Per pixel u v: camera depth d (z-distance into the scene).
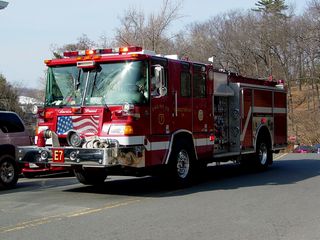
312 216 8.67
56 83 11.53
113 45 36.44
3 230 7.61
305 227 7.81
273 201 10.21
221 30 58.94
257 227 7.80
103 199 10.53
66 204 9.91
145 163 10.81
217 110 14.20
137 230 7.56
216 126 14.09
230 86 14.70
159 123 11.24
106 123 10.62
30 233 7.39
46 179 15.18
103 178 12.89
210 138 13.31
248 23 58.94
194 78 12.70
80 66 11.15
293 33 55.53
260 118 16.20
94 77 11.09
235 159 14.97
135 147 10.57
